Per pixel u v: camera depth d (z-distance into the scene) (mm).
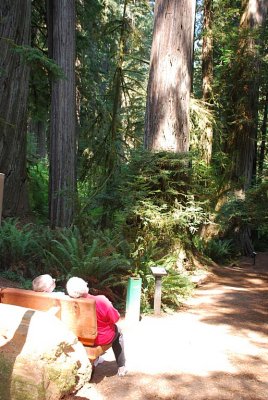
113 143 15625
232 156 17266
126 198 9969
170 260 9008
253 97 17641
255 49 16844
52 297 4555
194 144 13383
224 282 11492
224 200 16703
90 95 17766
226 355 5859
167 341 6301
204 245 15148
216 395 4625
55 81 10328
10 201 13188
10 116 13047
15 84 13055
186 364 5457
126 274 8516
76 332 4516
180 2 11320
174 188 10742
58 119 13688
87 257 8102
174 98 11344
